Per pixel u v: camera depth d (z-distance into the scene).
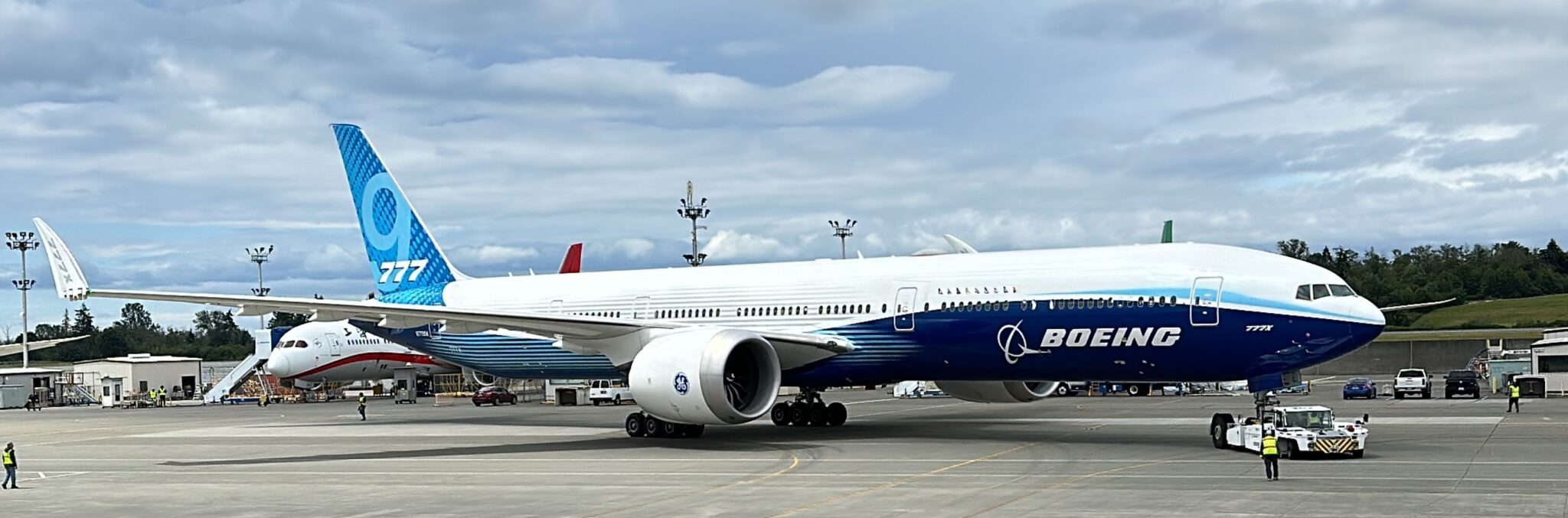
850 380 34.03
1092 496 20.23
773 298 34.88
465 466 28.08
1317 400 54.91
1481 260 185.75
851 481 23.14
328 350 66.12
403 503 21.48
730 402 31.03
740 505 20.20
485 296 41.31
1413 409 44.22
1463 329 120.62
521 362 40.00
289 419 51.38
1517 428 32.56
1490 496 19.22
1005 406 51.41
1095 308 29.70
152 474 27.97
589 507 20.50
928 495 20.89
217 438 40.22
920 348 32.28
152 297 31.81
